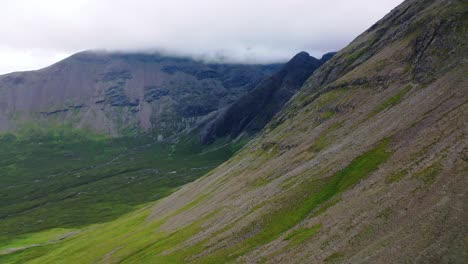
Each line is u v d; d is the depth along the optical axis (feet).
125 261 376.07
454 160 236.63
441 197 213.66
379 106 409.90
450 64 386.93
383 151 305.12
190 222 418.10
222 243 312.29
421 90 376.07
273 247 266.98
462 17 439.22
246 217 334.03
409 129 310.45
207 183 593.83
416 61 439.63
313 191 313.12
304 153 423.23
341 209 264.72
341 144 372.99
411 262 182.80
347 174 307.78
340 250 222.28
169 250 351.05
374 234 219.00
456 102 303.48
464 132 258.37
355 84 517.14
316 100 590.55
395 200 235.81
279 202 326.03
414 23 524.93
